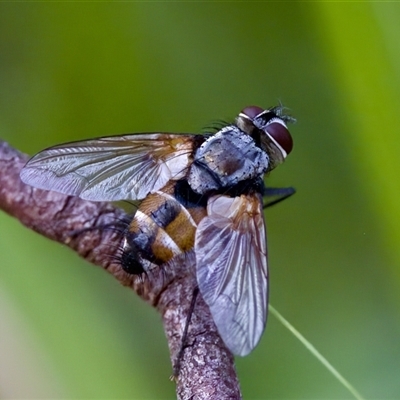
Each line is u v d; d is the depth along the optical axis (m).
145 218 0.13
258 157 0.13
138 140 0.13
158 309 0.13
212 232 0.13
